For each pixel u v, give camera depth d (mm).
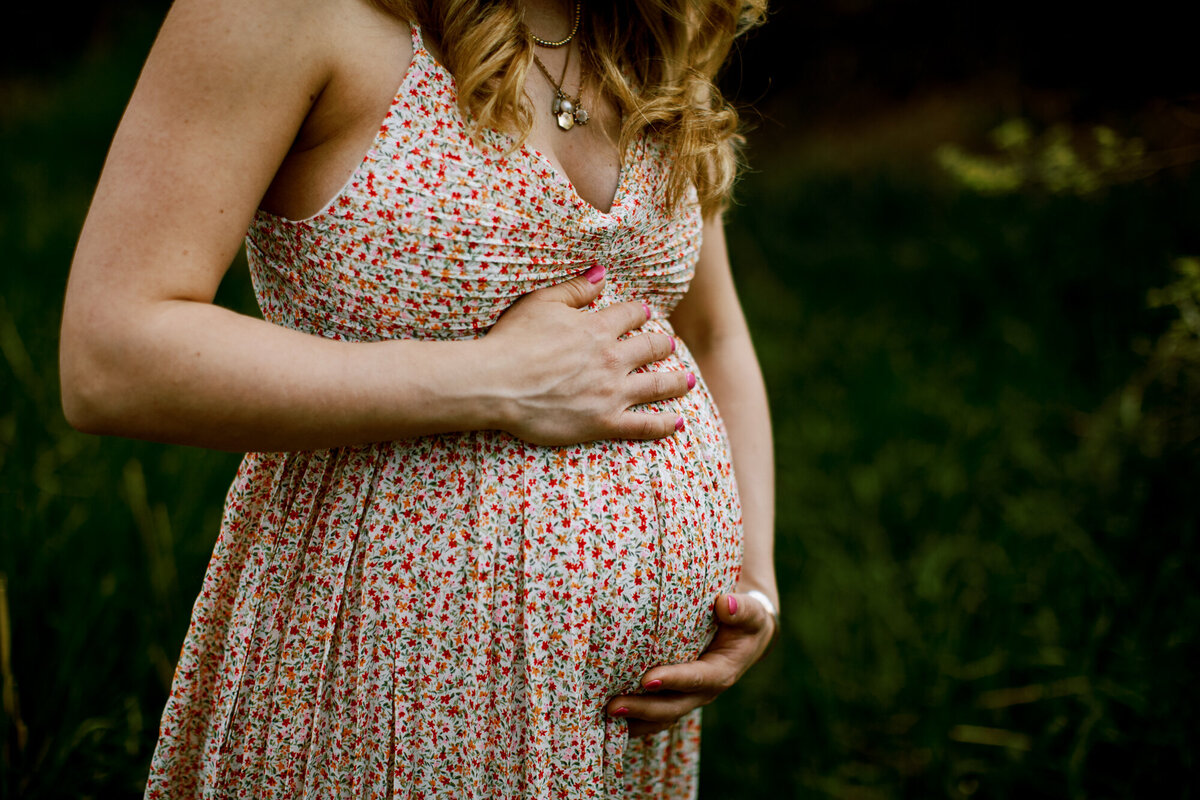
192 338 804
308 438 869
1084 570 2264
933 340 3617
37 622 1822
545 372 961
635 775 1250
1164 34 4207
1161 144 3928
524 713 1006
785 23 5793
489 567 984
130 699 1766
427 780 1010
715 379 1394
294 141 900
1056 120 4523
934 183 4781
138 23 8688
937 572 2434
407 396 888
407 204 910
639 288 1158
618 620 1038
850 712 2137
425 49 918
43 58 8734
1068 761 1886
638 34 1157
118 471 2406
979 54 5191
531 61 954
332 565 1001
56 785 1598
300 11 837
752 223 4953
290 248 945
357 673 998
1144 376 2783
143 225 802
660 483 1077
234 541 1068
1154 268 3369
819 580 2490
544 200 978
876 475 2852
